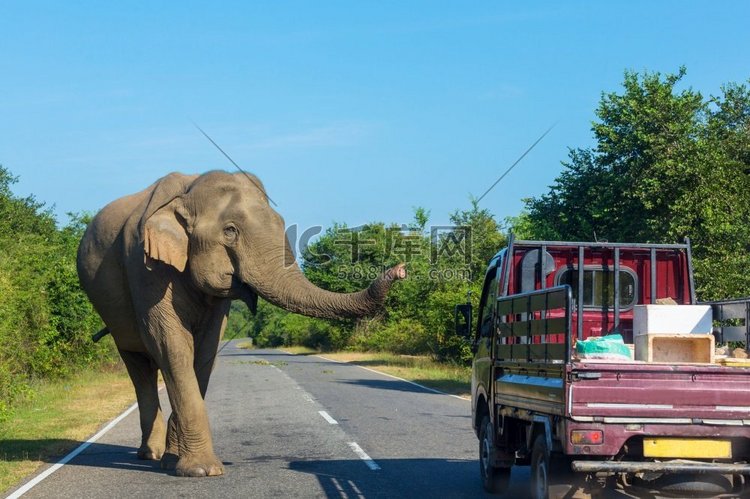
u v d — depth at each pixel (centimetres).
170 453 1143
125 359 1274
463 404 2159
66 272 2984
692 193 2277
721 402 717
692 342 791
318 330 7544
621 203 2492
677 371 716
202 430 1102
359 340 6681
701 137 2536
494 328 991
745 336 939
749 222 2233
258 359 5491
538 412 800
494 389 976
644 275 1046
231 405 2136
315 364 4656
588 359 761
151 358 1277
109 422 1792
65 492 982
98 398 2373
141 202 1188
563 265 1043
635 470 705
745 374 720
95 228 1252
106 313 1234
